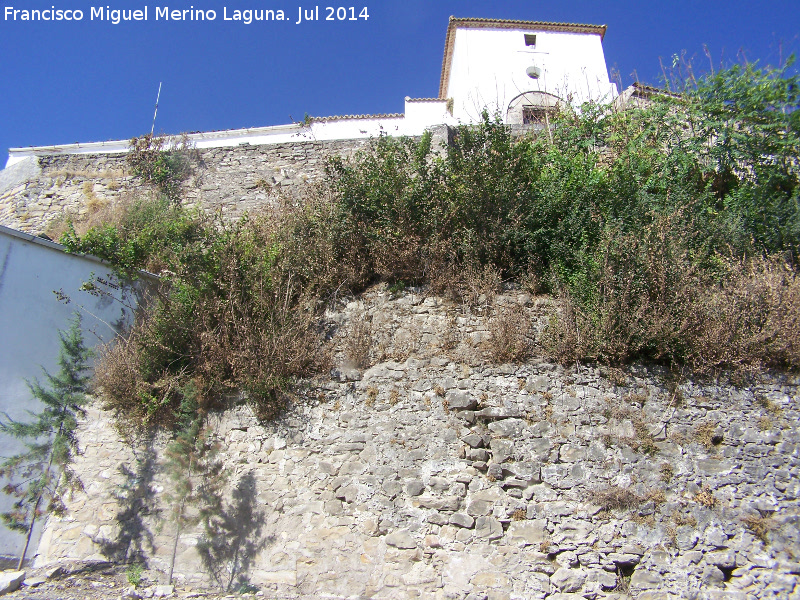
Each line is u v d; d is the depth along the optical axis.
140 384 8.05
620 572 6.32
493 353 7.47
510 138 9.87
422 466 6.98
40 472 7.74
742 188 9.38
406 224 8.62
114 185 13.40
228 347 7.99
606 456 6.79
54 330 8.52
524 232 8.36
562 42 17.75
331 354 7.90
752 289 7.47
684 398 7.05
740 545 6.32
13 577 6.78
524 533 6.52
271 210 10.67
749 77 10.18
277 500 7.14
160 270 9.59
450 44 18.48
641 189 9.22
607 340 7.29
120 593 6.59
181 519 7.24
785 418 6.89
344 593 6.53
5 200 13.77
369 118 17.09
